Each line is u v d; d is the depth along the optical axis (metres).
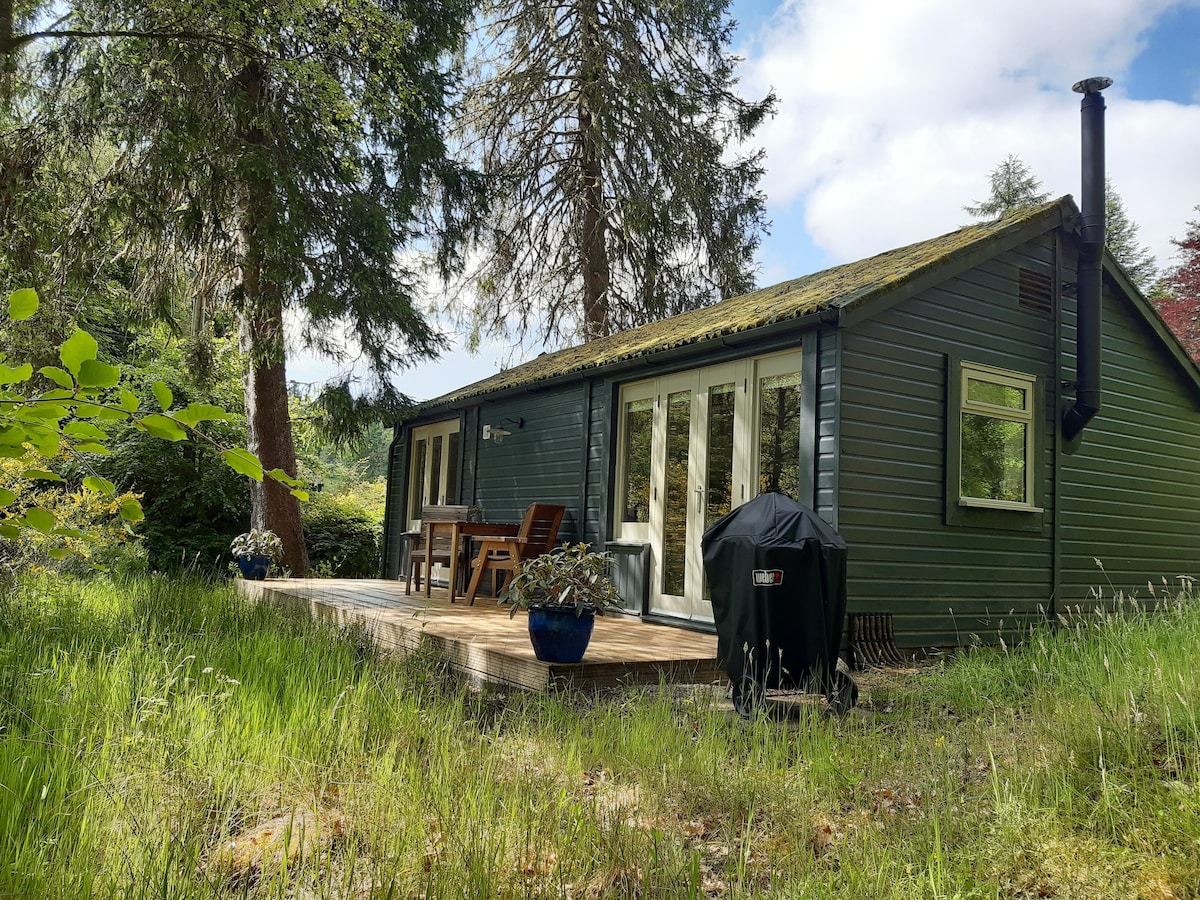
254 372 13.23
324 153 12.08
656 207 17.59
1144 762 3.38
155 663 4.55
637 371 8.93
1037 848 2.75
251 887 2.53
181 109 10.79
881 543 6.89
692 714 4.59
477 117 17.84
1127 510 9.20
